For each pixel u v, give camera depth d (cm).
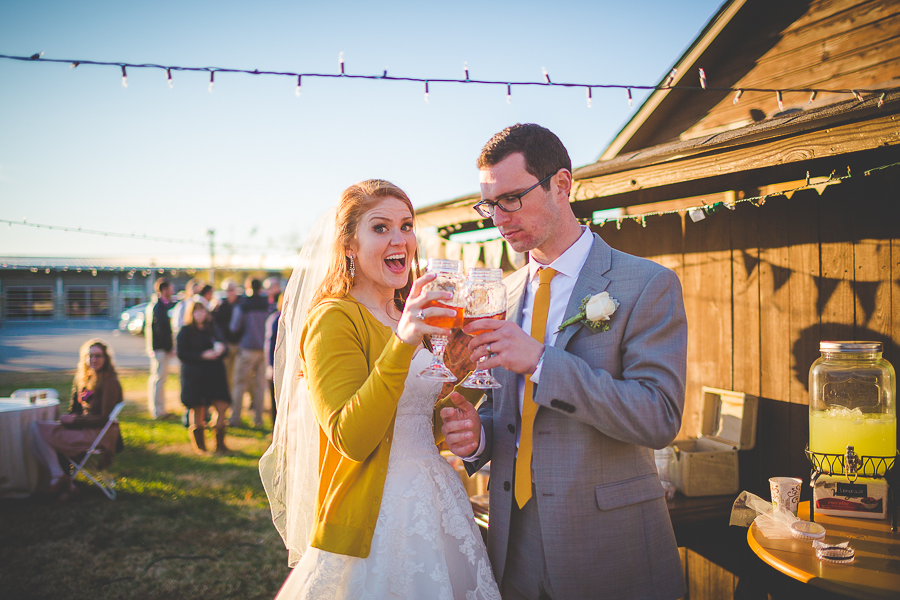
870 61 324
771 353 267
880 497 179
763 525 178
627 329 151
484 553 157
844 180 218
